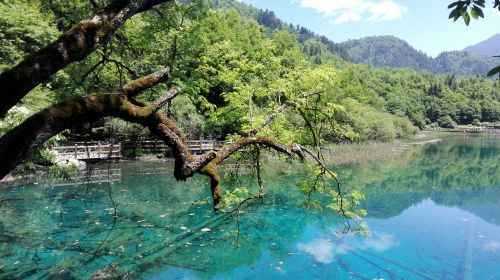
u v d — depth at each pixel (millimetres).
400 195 19781
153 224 12648
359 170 26531
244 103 9891
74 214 13266
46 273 8773
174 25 14008
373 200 18422
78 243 10664
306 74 8648
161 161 25172
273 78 9820
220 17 42250
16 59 16750
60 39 2289
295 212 14852
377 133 43531
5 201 14453
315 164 7625
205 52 16672
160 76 2938
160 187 17938
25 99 13391
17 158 2045
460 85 127438
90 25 2395
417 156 36938
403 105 86812
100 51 5988
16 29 16828
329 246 11672
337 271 9969
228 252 10773
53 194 15727
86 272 8914
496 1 2744
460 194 20578
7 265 9141
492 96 116875
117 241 10969
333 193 7777
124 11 2564
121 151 25703
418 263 10727
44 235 11188
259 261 10312
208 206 15031
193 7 14469
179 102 23547
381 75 111750
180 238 11539
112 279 8656
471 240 12891
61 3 8422
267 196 16609
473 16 2814
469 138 67812
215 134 31250
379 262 10680
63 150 20516
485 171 29016
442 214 16281
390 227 14062
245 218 13906
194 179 19828
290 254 10883
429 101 104875
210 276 9250
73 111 2352
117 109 2641
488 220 15500
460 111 105375
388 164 30312
